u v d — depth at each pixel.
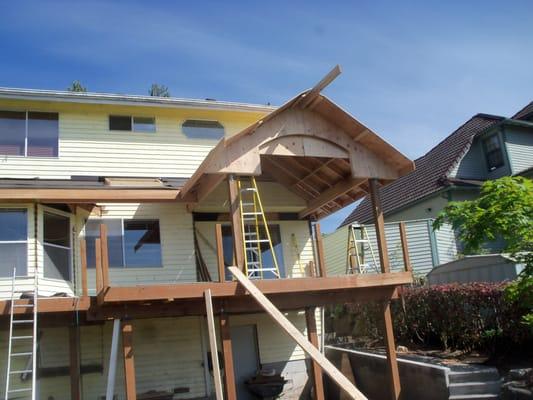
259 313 14.97
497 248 19.00
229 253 15.06
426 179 23.44
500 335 11.28
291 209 15.87
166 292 10.08
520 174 20.69
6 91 13.82
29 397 11.97
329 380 14.47
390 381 11.39
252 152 11.25
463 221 8.80
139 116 15.34
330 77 11.03
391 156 12.40
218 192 14.82
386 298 12.09
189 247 14.51
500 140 22.23
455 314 12.20
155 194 13.01
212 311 9.85
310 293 11.61
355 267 15.75
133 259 13.95
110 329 13.40
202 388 13.81
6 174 13.65
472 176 22.61
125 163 14.82
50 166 14.08
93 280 13.39
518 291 8.83
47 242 12.52
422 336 13.59
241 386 14.44
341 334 17.44
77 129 14.61
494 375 10.12
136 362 13.50
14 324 11.46
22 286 11.76
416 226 19.72
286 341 15.02
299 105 11.85
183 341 14.01
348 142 12.25
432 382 10.43
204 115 15.99
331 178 14.04
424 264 19.36
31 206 12.30
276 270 11.26
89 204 13.50
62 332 12.89
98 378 13.03
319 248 11.66
